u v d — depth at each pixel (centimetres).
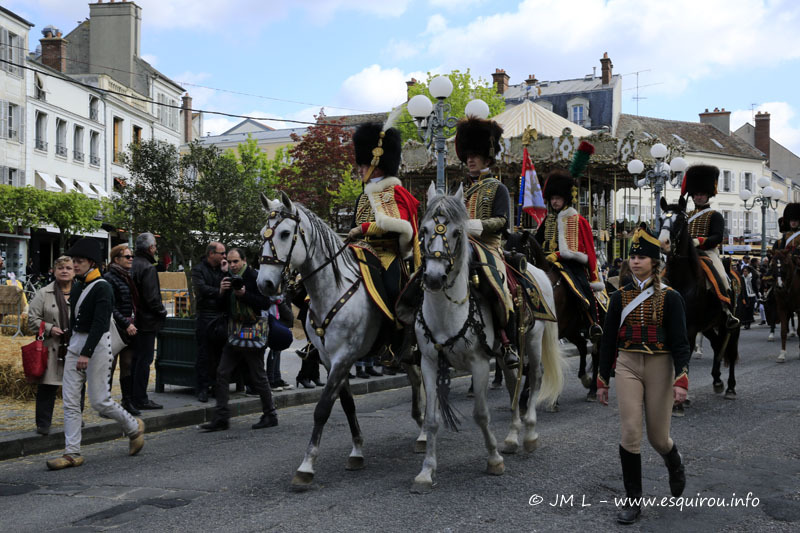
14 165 3188
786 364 1290
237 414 902
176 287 2809
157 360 986
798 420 789
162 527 471
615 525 466
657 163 1867
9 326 1564
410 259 655
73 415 650
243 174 2230
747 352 1492
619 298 491
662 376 476
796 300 1312
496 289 568
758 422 780
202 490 556
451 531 455
